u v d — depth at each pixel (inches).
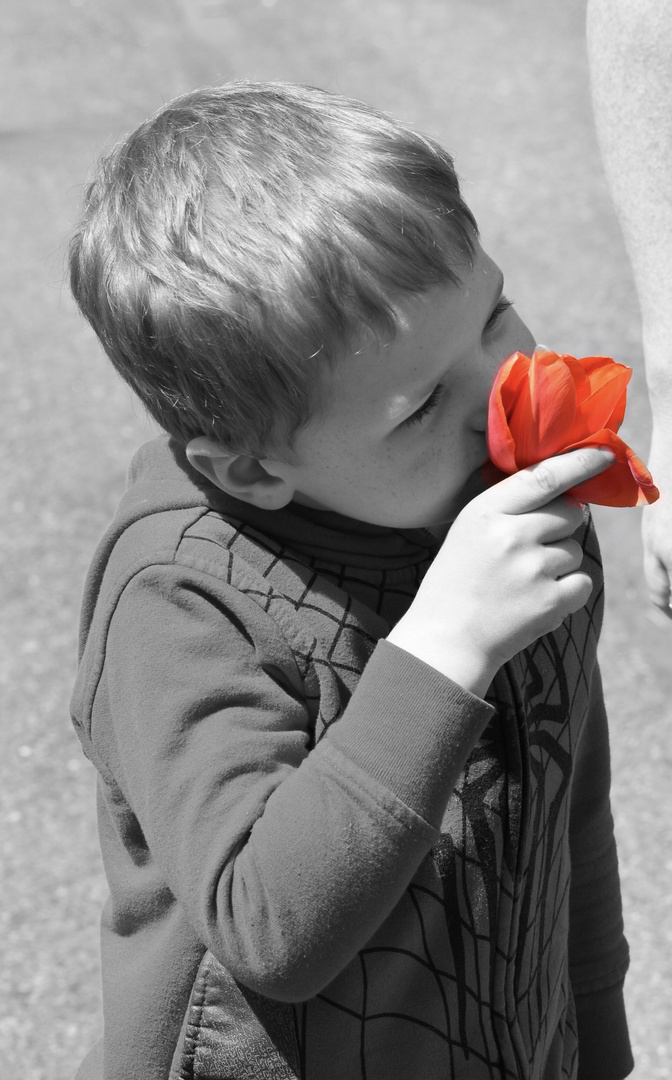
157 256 50.4
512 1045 53.6
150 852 53.2
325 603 51.4
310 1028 51.8
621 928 61.3
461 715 49.1
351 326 49.1
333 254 49.1
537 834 53.9
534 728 53.9
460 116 190.5
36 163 189.2
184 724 50.2
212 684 50.4
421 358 49.5
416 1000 52.2
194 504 52.4
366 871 48.7
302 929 48.8
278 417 50.0
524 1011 54.4
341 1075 52.2
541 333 143.4
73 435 138.7
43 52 225.9
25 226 175.5
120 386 146.3
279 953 48.9
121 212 51.4
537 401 49.5
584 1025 61.3
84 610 53.9
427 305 49.3
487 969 52.8
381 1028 52.2
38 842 96.1
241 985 51.8
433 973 52.2
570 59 204.7
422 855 49.1
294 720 50.9
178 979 52.4
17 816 98.3
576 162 176.9
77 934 89.4
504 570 49.8
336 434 50.0
